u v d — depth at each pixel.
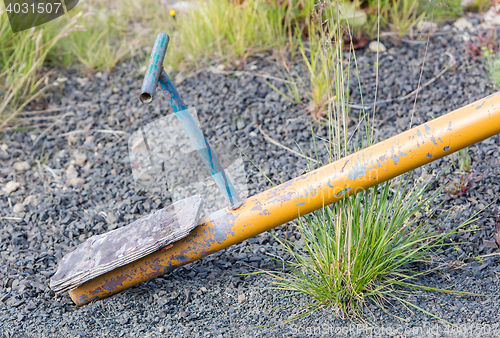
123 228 2.40
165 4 3.99
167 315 2.34
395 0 3.40
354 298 2.33
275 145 2.85
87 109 3.12
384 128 2.86
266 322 2.30
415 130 2.20
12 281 2.44
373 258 2.30
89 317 2.34
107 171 2.85
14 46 3.19
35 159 2.92
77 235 2.60
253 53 3.33
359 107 2.94
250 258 2.47
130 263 2.34
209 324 2.30
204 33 3.40
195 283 2.42
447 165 2.67
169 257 2.34
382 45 3.21
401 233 2.40
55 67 3.40
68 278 2.31
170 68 3.32
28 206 2.71
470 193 2.56
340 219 2.28
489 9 3.41
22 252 2.54
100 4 3.96
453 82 2.98
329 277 2.31
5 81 3.17
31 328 2.31
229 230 2.31
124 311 2.36
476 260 2.40
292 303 2.34
